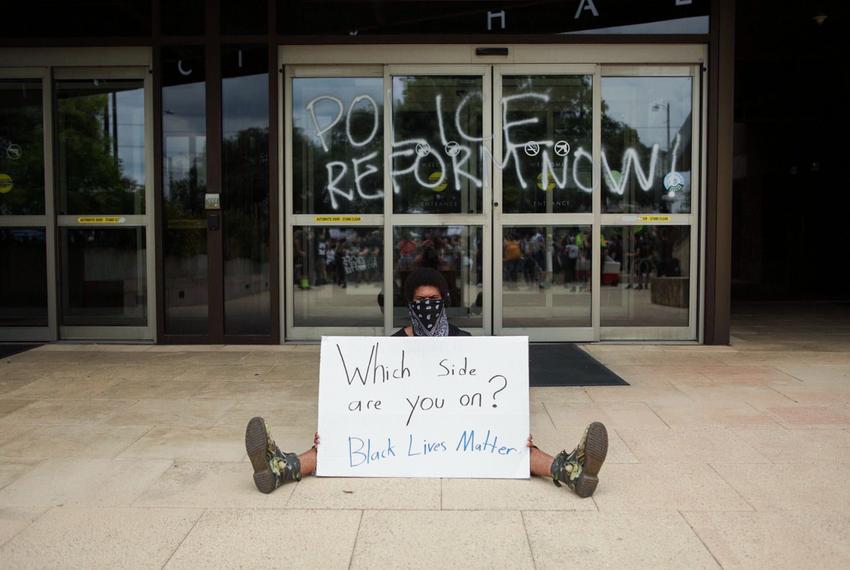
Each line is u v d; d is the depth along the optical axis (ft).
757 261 57.52
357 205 26.73
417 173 26.61
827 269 50.65
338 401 13.60
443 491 12.73
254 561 10.27
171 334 26.48
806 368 22.34
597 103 26.25
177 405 18.28
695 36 25.61
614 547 10.63
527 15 25.94
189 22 25.91
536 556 10.38
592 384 20.27
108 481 13.19
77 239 27.27
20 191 27.09
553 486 12.96
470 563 10.20
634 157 26.48
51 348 26.07
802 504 12.09
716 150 25.76
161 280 26.32
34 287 27.27
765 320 34.06
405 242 26.73
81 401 18.69
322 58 26.25
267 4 25.80
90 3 26.14
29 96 26.91
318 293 26.86
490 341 13.65
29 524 11.42
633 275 26.73
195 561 10.27
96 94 26.94
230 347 26.09
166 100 26.17
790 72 43.42
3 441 15.44
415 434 13.50
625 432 15.89
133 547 10.68
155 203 26.22
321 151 26.66
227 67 25.94
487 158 26.48
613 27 25.84
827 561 10.19
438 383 13.58
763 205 55.98
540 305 26.73
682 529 11.19
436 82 26.45
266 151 26.12
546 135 26.43
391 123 26.45
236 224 26.30
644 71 26.30
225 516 11.73
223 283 26.35
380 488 12.88
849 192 48.34
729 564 10.12
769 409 17.67
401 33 26.02
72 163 27.14
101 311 27.30
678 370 22.12
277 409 17.93
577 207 26.58
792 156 53.36
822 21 33.94
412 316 14.48
